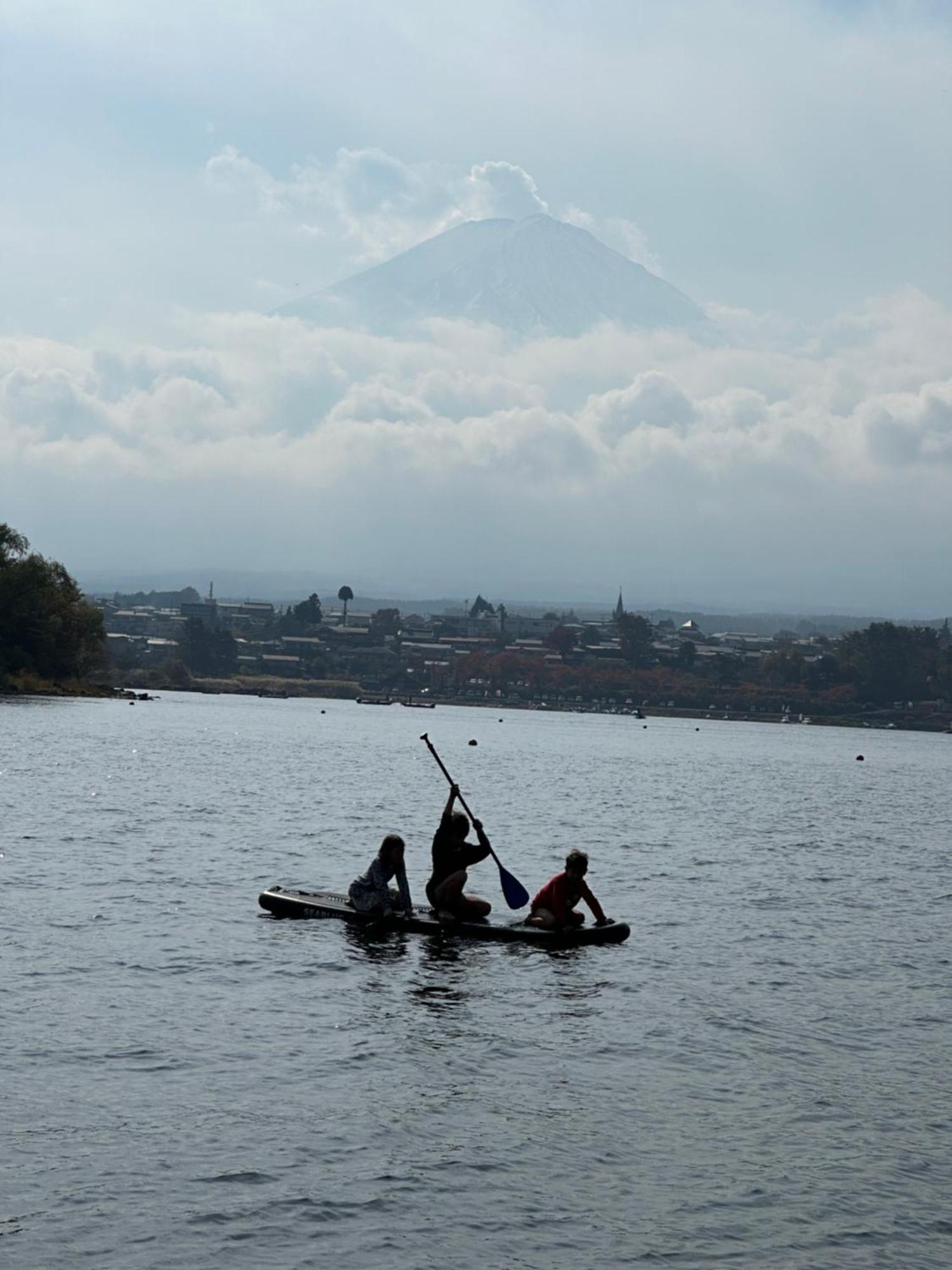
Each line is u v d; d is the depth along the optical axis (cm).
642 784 6931
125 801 4153
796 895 2833
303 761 7275
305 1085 1376
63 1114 1255
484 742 12562
